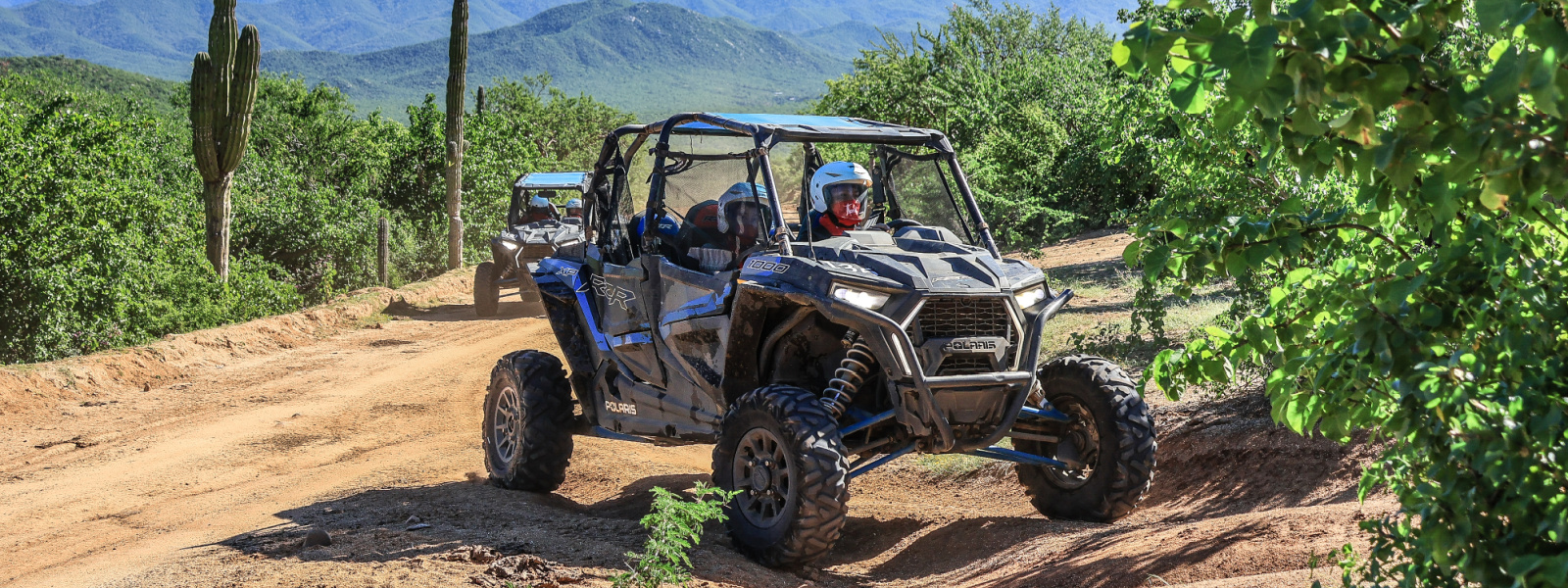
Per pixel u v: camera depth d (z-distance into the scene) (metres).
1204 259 2.60
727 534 5.38
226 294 18.94
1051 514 5.93
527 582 4.50
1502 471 2.02
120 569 5.46
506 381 7.27
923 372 4.94
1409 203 2.23
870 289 4.95
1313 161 2.19
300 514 6.59
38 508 7.59
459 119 27.75
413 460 8.82
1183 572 4.27
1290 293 2.71
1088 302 14.12
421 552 5.08
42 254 14.88
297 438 10.00
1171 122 7.73
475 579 4.50
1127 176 25.92
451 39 27.45
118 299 15.87
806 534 4.82
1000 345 5.07
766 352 5.47
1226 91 1.99
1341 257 2.73
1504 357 2.12
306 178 33.12
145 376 13.70
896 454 5.27
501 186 33.31
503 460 7.27
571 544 5.29
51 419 11.29
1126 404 5.52
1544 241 2.40
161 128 48.75
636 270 6.38
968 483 7.23
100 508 7.55
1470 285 2.22
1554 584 1.88
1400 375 2.21
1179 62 1.95
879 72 45.81
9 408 11.51
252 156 29.48
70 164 16.22
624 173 6.70
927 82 41.97
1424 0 1.87
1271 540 4.34
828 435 4.89
